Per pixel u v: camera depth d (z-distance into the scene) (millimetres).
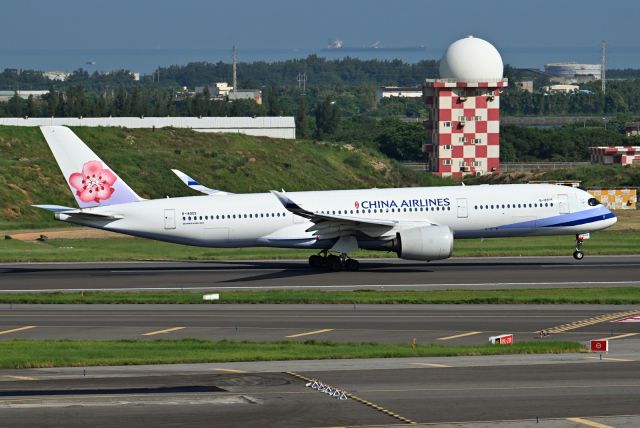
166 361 149500
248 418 113188
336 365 145250
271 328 186125
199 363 149250
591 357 150625
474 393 124625
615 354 153875
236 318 198375
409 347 161500
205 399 122125
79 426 109438
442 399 121562
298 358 151750
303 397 123125
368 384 130625
